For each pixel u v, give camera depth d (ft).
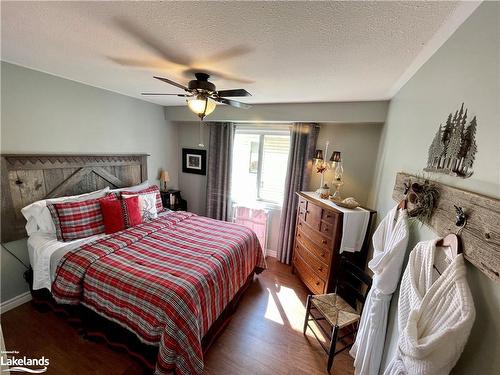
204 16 3.49
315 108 8.89
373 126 9.19
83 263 5.80
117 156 9.80
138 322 4.98
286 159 11.39
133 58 5.46
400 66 4.96
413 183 4.23
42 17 3.76
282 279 9.91
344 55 4.60
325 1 2.97
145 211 9.04
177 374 4.71
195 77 6.50
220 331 6.68
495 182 2.35
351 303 7.38
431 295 2.90
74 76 7.48
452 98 3.41
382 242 5.31
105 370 5.40
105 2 3.28
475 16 2.90
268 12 3.28
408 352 2.72
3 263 6.84
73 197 7.84
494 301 2.25
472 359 2.47
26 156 6.86
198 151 13.21
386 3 2.96
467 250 2.57
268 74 5.96
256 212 11.92
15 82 6.56
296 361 5.98
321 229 8.09
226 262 6.72
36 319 6.76
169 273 5.57
